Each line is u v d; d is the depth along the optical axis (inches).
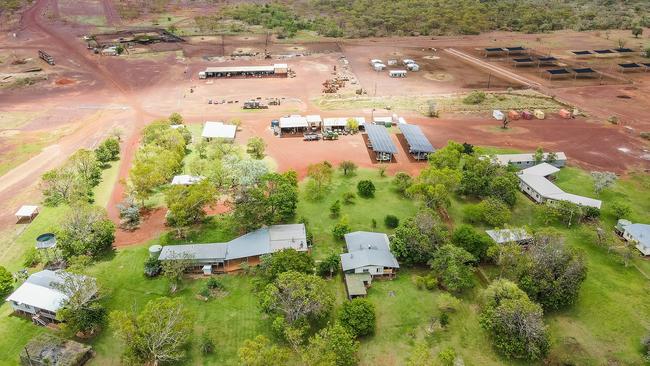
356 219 3715.6
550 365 2488.9
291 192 3644.2
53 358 2381.9
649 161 4795.8
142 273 3093.0
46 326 2667.3
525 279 2812.5
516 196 4055.1
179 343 2416.3
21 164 4510.3
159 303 2500.0
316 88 6786.4
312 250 3348.9
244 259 3161.9
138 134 5221.5
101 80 6953.7
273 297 2588.6
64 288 2593.5
